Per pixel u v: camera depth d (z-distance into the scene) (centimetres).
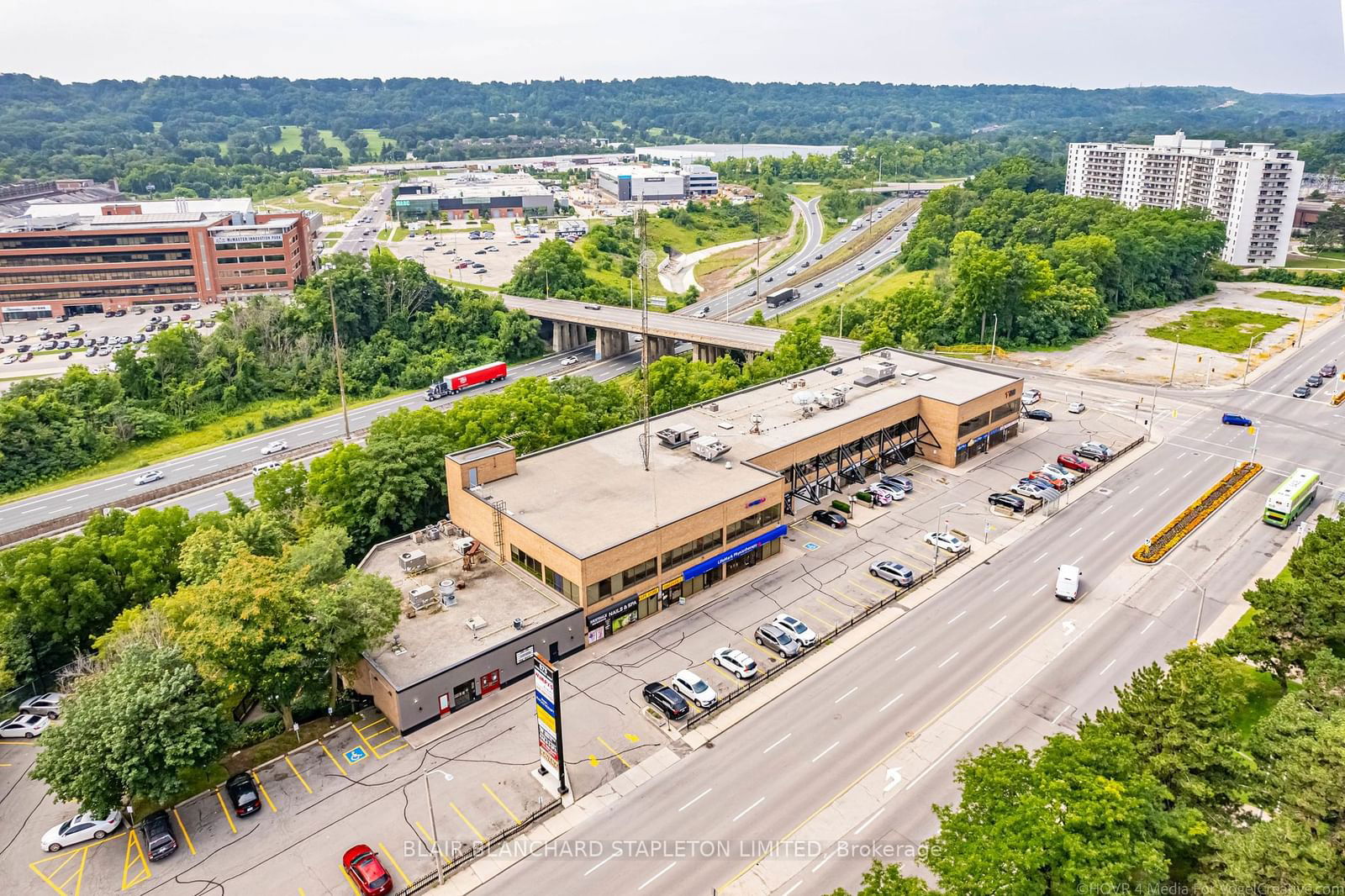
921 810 5550
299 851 5362
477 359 18475
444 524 8944
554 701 5488
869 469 10794
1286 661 6225
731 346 15988
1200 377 14650
